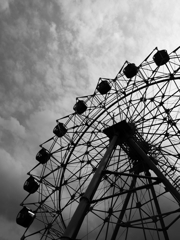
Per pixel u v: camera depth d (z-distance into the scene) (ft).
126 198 69.36
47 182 86.07
